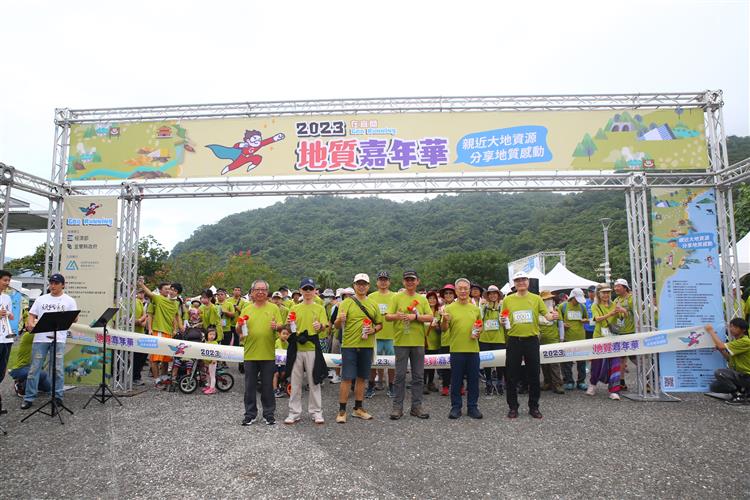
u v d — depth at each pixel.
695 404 6.96
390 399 7.55
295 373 5.92
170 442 5.11
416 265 55.34
